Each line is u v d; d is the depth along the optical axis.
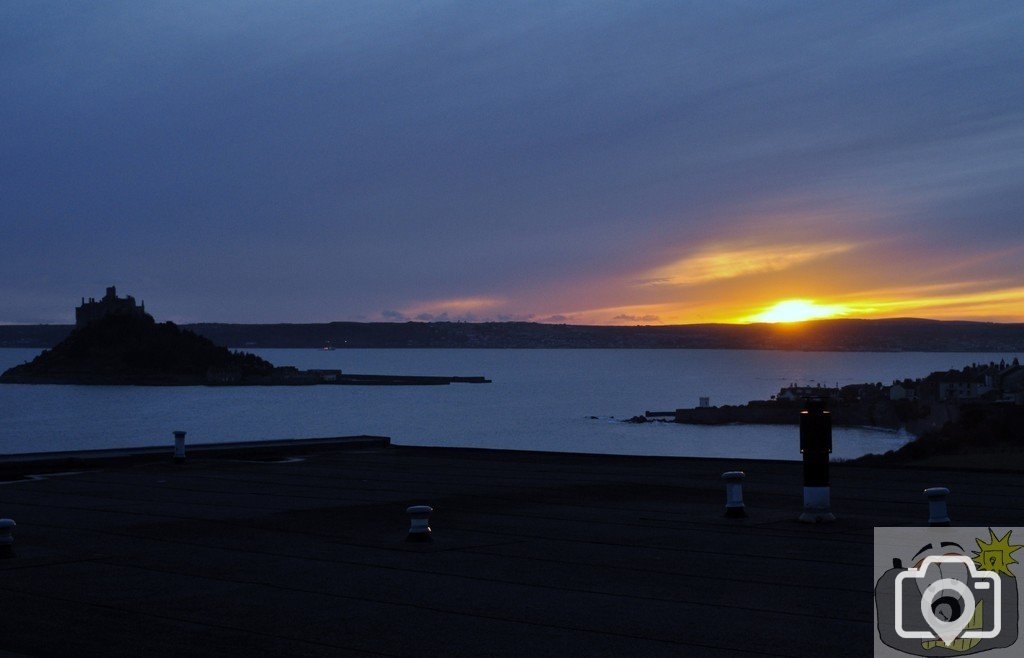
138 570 12.80
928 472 22.69
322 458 29.62
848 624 9.70
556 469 25.58
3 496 20.89
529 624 9.88
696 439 163.00
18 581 12.16
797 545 13.70
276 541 14.91
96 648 9.17
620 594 11.09
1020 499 17.81
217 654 8.97
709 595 10.97
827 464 15.55
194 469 26.28
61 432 186.00
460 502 19.06
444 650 9.03
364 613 10.41
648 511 17.45
